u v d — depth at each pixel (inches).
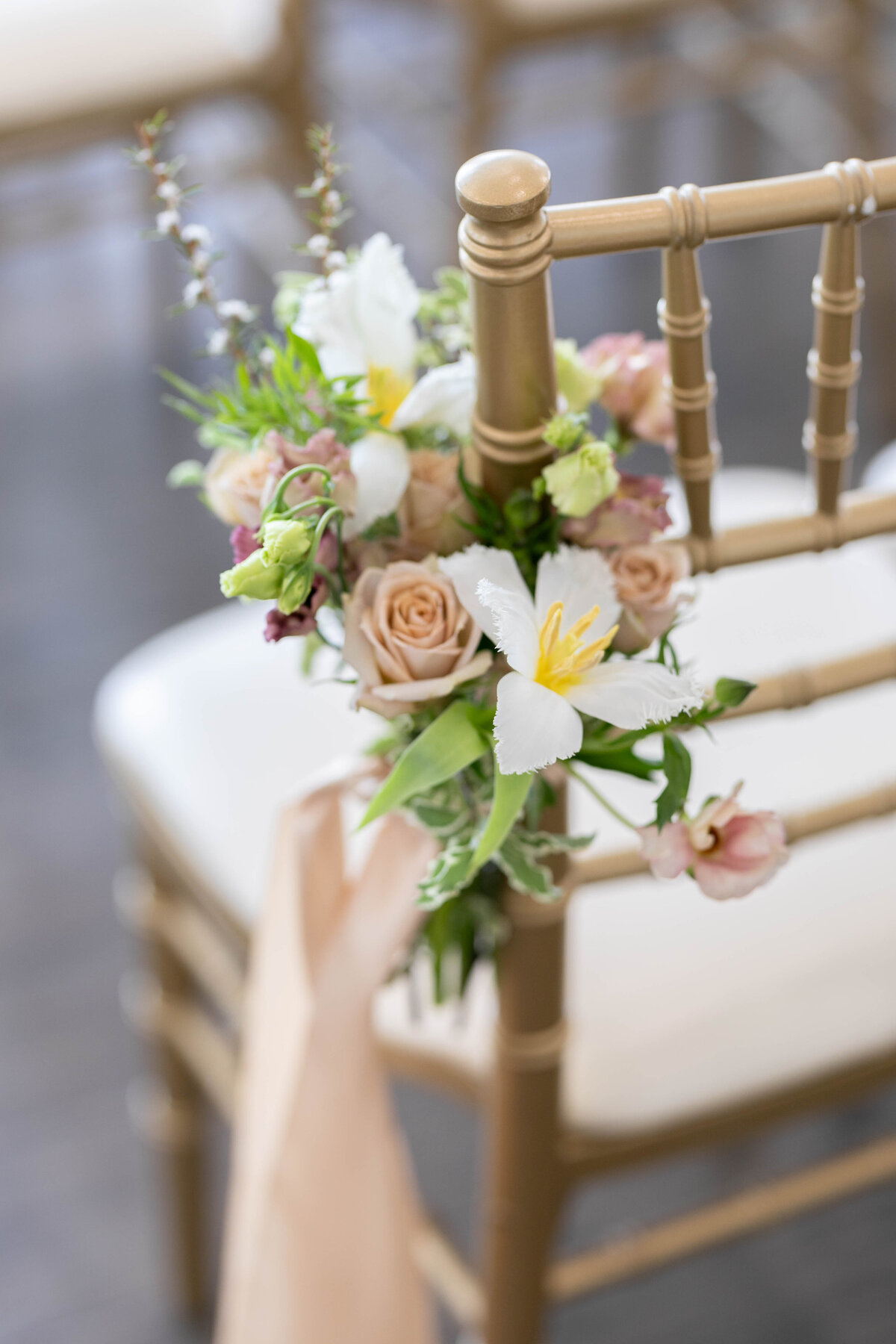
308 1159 28.1
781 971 33.3
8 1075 59.2
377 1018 34.4
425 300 23.8
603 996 32.8
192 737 38.6
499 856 22.5
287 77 69.9
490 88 77.2
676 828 21.0
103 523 79.4
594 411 66.7
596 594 20.8
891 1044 33.1
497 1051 29.9
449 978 30.9
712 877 21.0
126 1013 61.1
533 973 27.7
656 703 19.6
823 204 20.7
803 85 93.9
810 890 34.5
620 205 20.1
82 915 63.9
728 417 84.6
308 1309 29.9
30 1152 57.2
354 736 38.5
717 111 100.7
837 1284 53.1
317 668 40.2
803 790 36.3
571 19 74.3
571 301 90.3
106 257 94.9
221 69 68.6
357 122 95.7
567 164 97.8
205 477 24.0
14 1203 55.9
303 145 72.6
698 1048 32.4
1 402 86.4
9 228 88.3
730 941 33.7
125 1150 57.3
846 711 38.4
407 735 23.2
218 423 22.5
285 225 83.4
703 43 97.7
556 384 20.9
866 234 85.7
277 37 68.7
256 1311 30.0
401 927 25.2
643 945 33.6
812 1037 32.8
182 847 37.1
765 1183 38.6
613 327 88.4
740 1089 32.4
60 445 83.7
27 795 67.8
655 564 21.9
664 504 22.3
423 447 22.7
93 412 85.6
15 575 76.7
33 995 61.5
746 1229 37.8
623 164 97.5
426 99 92.2
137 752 38.9
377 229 89.9
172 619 74.7
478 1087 33.9
